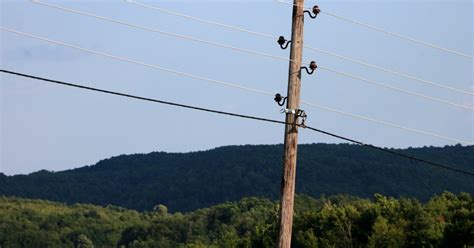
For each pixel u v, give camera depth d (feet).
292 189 186.80
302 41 188.65
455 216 620.90
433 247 602.85
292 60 188.03
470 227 575.79
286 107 187.83
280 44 189.78
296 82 187.73
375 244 629.92
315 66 187.83
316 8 189.06
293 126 187.32
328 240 652.89
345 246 654.12
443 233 594.65
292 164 186.80
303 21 189.06
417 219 654.12
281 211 185.98
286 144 186.91
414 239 623.36
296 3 188.44
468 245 574.15
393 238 625.82
